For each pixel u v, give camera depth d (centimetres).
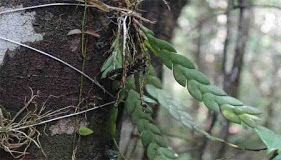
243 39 139
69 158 72
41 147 71
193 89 71
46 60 70
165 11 102
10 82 69
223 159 99
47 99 71
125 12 72
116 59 72
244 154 150
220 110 71
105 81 73
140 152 113
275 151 74
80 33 71
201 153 143
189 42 195
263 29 220
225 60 138
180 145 149
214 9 155
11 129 69
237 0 137
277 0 193
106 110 74
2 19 68
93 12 71
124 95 74
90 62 72
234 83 135
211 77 194
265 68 224
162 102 74
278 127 206
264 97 219
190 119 74
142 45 73
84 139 73
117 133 79
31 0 69
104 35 72
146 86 74
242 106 71
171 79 196
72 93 72
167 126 151
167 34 103
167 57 72
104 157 75
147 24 101
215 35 189
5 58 69
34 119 70
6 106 69
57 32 70
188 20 184
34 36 69
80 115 72
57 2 70
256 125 71
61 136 72
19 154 70
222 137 135
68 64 71
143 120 74
